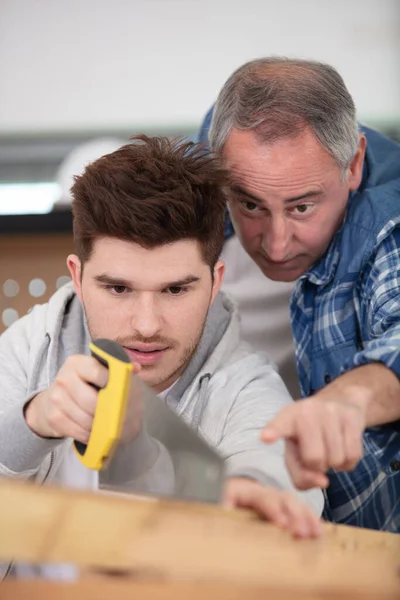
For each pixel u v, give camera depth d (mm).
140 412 879
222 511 752
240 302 1803
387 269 1345
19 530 654
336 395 986
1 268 2061
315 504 1110
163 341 1191
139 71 3357
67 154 3453
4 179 3523
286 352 1815
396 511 1441
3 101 3389
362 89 3344
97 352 930
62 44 3312
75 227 1224
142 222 1119
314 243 1355
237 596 718
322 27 3279
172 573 699
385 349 1082
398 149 1592
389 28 3275
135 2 3273
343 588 762
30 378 1359
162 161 1218
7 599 688
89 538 670
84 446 961
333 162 1294
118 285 1173
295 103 1257
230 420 1266
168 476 841
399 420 1271
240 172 1288
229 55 3332
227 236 1660
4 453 1094
